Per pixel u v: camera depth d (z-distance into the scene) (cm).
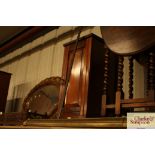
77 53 149
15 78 280
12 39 292
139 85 137
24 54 283
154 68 106
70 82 145
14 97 268
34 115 160
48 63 236
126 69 152
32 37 273
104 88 123
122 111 112
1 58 329
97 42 148
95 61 143
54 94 181
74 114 136
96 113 135
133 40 109
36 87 203
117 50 112
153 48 106
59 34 237
